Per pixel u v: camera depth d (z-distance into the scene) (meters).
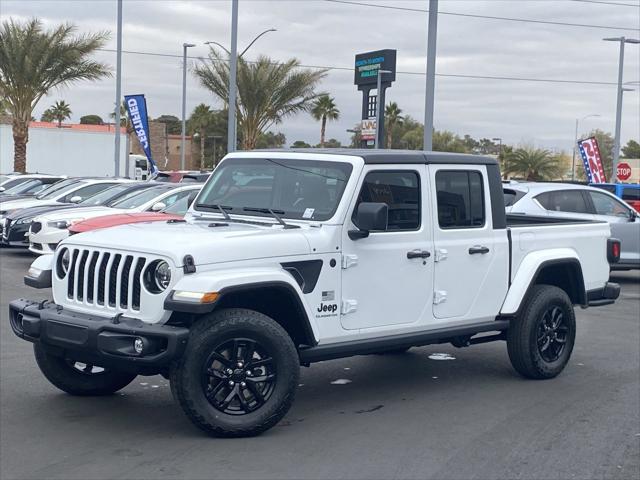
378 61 37.78
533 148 50.38
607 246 9.09
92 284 6.30
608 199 15.60
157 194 16.12
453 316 7.49
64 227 15.45
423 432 6.56
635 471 5.77
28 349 9.20
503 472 5.69
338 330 6.66
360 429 6.60
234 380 6.09
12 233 17.84
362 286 6.79
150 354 5.82
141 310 6.00
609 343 10.41
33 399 7.27
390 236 6.96
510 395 7.74
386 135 58.09
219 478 5.46
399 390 7.88
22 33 33.09
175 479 5.43
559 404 7.46
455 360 9.26
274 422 6.26
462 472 5.67
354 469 5.68
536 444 6.31
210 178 7.67
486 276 7.73
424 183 7.25
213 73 33.06
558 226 8.47
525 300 8.13
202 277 5.82
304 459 5.86
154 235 6.25
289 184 7.04
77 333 6.03
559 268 8.58
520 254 8.05
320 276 6.50
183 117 42.66
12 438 6.22
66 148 47.28
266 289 6.15
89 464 5.68
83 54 33.50
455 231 7.45
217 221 7.14
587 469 5.79
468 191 7.64
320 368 8.76
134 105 30.61
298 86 33.44
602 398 7.69
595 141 30.86
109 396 7.42
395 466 5.76
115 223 12.99
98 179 21.09
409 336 7.18
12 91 34.50
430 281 7.27
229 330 5.99
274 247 6.25
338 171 6.83
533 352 8.12
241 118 33.97
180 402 5.97
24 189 24.98
